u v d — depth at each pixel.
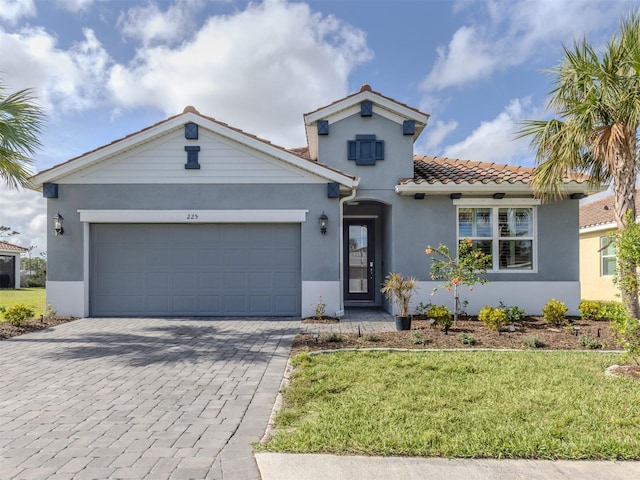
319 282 10.72
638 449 3.48
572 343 7.55
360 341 7.79
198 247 11.02
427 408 4.43
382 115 11.77
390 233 11.73
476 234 11.40
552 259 11.26
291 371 6.05
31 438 3.85
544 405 4.48
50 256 10.75
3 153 8.84
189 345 7.68
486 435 3.73
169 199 10.78
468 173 11.95
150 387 5.33
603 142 8.61
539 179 9.70
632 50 8.22
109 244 11.00
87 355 6.96
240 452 3.58
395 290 8.93
